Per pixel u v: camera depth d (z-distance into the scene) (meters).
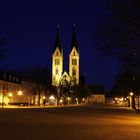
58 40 188.62
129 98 111.31
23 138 21.05
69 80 171.50
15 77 129.88
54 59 187.62
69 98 165.00
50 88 143.50
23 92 137.25
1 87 113.75
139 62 36.16
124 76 90.12
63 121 36.28
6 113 52.00
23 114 49.28
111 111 69.56
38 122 34.19
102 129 27.80
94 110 74.69
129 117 46.81
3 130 25.67
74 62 190.88
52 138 21.33
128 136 22.97
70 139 20.98
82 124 32.69
